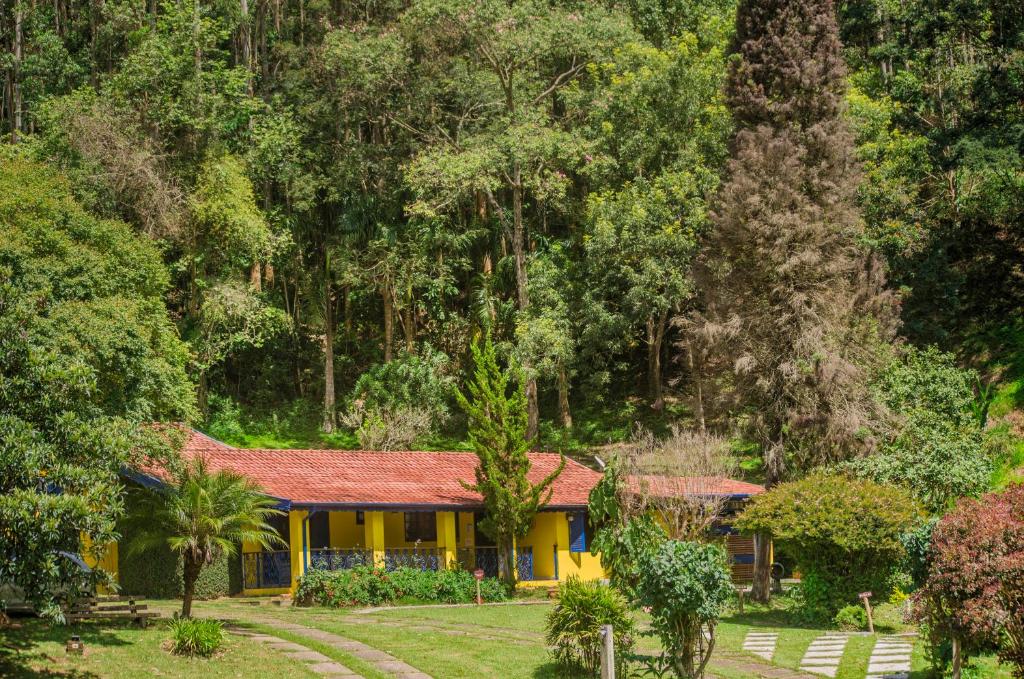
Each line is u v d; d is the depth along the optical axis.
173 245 47.00
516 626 22.95
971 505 15.56
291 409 52.44
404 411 46.78
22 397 15.21
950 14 49.78
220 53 54.91
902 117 51.66
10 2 59.53
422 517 33.19
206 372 49.22
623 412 52.03
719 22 50.59
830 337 33.19
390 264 50.69
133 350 22.88
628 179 50.03
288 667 17.61
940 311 46.69
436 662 18.55
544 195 49.75
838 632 22.55
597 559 33.50
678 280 45.03
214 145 47.16
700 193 46.47
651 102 48.69
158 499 20.47
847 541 23.38
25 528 13.59
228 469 21.00
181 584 26.28
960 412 34.84
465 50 53.03
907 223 46.38
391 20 57.03
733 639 22.14
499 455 30.64
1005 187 46.12
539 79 54.56
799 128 37.62
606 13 50.59
